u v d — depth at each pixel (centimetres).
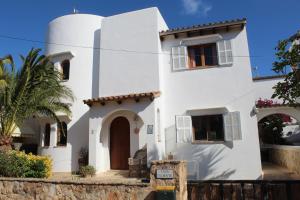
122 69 1602
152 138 1339
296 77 786
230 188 754
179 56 1559
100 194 781
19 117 1314
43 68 1430
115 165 1540
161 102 1509
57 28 1842
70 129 1666
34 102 1321
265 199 730
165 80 1562
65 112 1555
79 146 1642
